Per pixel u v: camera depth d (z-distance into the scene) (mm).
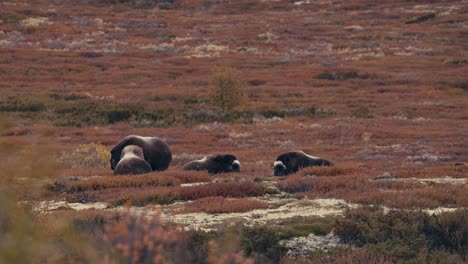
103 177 67625
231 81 196375
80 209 51875
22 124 161625
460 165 97625
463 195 52438
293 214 46688
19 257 14523
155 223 24766
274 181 66562
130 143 82875
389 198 51156
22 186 15859
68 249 18500
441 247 38750
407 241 38344
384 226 40594
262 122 180125
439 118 184500
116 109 185375
